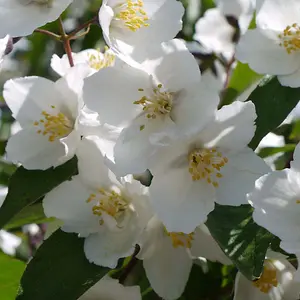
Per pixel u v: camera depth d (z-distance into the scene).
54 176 0.29
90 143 0.29
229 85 0.33
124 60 0.28
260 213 0.28
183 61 0.28
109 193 0.29
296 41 0.30
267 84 0.30
